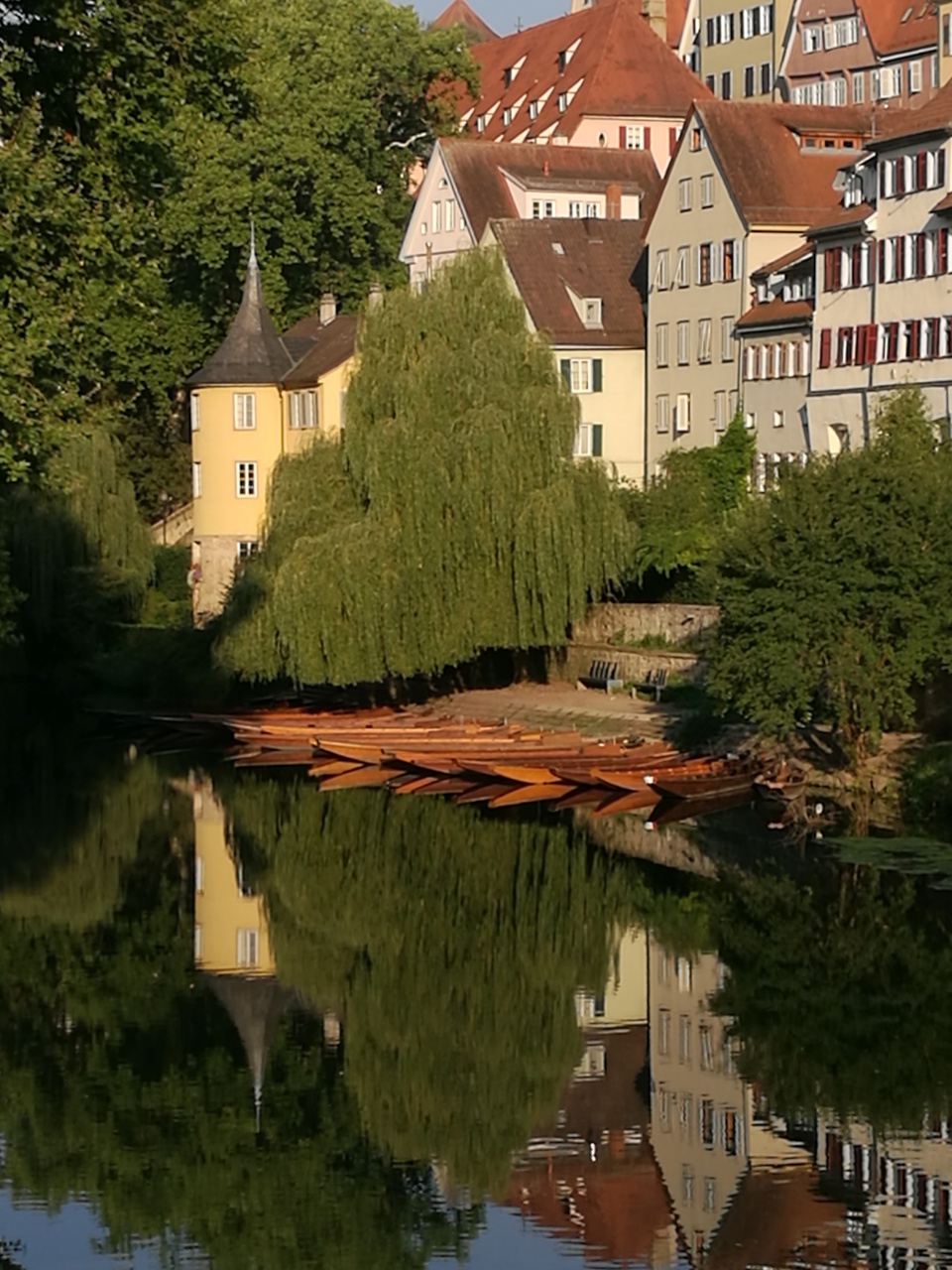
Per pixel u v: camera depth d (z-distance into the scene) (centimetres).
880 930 4231
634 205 10544
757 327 8006
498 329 6656
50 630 7988
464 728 6631
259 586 6825
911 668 5159
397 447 6481
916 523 5166
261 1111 3319
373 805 5872
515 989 3969
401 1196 2989
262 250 9788
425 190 10625
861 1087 3347
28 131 3503
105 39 3631
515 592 6525
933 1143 3127
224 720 7169
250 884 4897
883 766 5409
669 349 8750
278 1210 2925
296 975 4097
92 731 7525
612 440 9000
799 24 11738
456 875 4944
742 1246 2777
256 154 9631
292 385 9050
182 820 5697
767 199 8244
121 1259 2789
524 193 10350
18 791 6184
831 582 5159
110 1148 3181
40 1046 3650
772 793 5553
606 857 5047
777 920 4369
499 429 6481
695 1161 3081
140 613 8531
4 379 3431
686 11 14488
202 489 9281
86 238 3553
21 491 7638
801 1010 3756
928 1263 2709
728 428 7950
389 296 6681
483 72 14112
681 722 6306
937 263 6875
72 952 4288
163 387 9856
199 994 3975
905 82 11050
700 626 6812
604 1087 3416
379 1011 3859
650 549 7125
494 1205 2977
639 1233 2844
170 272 9875
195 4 3759
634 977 4022
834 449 7481
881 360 7150
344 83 10019
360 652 6494
